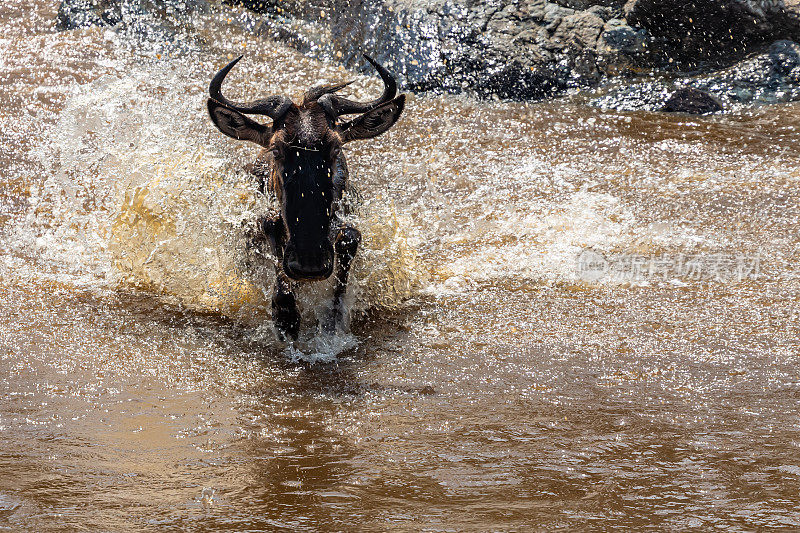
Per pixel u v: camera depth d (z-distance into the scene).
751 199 26.89
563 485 12.75
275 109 18.59
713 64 40.72
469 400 15.71
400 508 12.09
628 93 38.50
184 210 20.86
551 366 17.08
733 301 20.08
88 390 15.92
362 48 42.62
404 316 19.78
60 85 38.09
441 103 38.44
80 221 24.69
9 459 13.38
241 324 19.34
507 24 41.59
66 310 19.67
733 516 11.88
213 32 45.75
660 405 15.42
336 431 14.54
